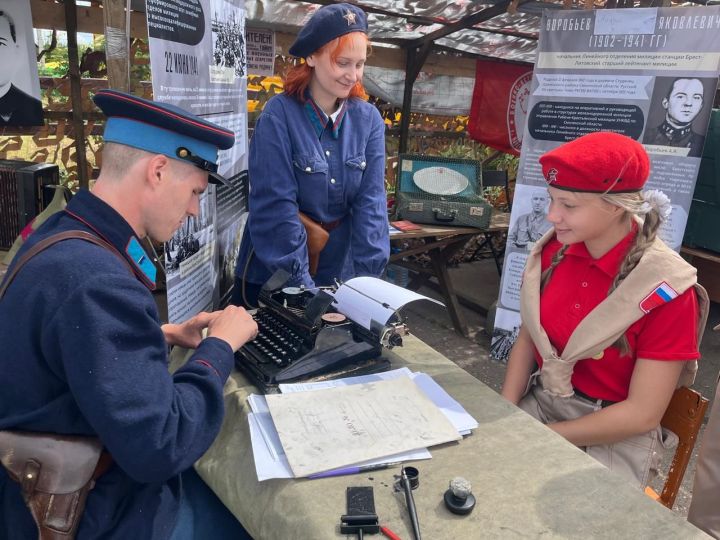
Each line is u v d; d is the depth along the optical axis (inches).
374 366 62.3
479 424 53.5
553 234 69.3
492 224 184.2
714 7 113.0
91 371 37.0
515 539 38.6
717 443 63.7
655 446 62.1
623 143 56.8
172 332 61.6
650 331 59.1
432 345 170.1
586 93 128.3
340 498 42.2
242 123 122.9
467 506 40.9
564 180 57.4
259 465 45.6
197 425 43.1
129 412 37.8
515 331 149.0
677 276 57.4
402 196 174.9
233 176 119.3
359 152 93.6
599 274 62.6
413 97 220.2
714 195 159.5
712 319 196.4
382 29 191.6
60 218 43.6
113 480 43.9
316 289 74.7
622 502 42.9
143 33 156.4
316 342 62.4
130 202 44.5
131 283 39.9
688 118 119.6
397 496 42.6
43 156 156.4
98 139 163.8
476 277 229.3
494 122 226.7
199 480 57.3
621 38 122.2
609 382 63.1
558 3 157.6
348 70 82.9
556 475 45.9
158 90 73.4
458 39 202.7
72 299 37.3
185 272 92.0
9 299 39.4
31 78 135.2
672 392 59.9
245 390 57.6
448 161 182.1
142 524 44.9
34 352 39.2
